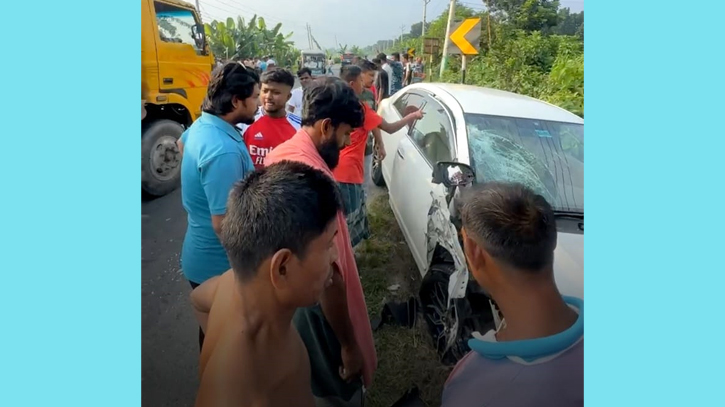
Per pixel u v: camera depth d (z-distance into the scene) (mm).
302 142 1629
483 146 2584
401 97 4141
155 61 4074
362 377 1672
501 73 4836
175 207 4059
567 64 4414
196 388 2010
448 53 5164
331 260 1011
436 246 2330
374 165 4328
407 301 2654
